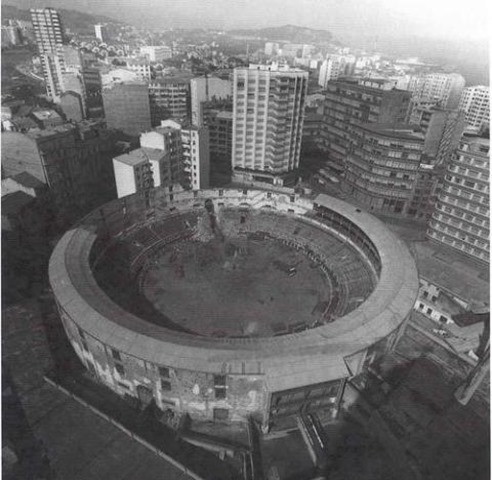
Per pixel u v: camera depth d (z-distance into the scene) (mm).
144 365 55844
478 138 99312
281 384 51750
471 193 98938
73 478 53438
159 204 110062
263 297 88125
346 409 62938
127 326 59438
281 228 112812
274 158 145375
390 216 140500
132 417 61594
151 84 197250
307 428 57438
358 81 171125
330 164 175000
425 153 150125
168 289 89500
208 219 114938
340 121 170000
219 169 168375
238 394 56438
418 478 53188
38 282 91500
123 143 156875
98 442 57938
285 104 134500
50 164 109562
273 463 55906
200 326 79250
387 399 62656
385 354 69188
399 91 149125
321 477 53375
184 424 59438
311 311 84188
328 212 107625
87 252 79938
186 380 55219
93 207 126000
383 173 137875
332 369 54250
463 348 77312
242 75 132625
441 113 156500
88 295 65625
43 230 106625
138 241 101500
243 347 56812
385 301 68375
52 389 65750
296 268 98625
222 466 55906
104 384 66875
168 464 55781
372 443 58250
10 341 74812
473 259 102312
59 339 76125
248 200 118250
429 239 112000
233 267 98000
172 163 131000
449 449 56781
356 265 94750
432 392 65562
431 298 89438
